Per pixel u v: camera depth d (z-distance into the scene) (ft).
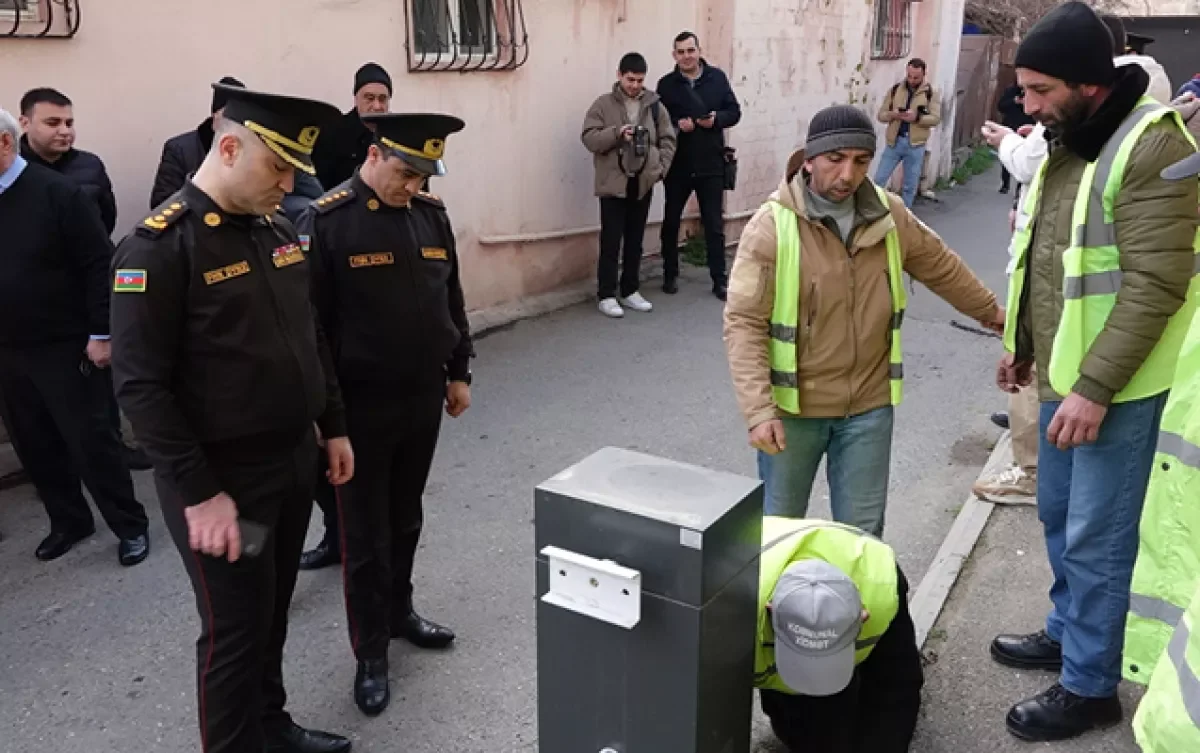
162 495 8.34
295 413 8.61
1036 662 11.05
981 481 15.79
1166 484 7.84
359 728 10.50
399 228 10.16
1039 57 8.60
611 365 22.49
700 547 6.31
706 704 6.76
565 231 27.12
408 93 21.98
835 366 10.21
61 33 15.93
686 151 27.22
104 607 12.79
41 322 12.76
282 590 9.43
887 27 45.88
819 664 7.39
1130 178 8.41
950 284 10.90
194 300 7.93
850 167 9.39
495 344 23.79
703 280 30.37
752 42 32.96
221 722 8.66
